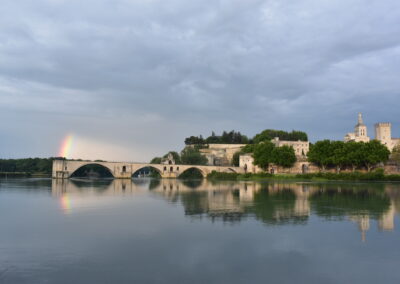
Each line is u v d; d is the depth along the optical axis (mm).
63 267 32156
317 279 29359
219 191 115500
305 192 108375
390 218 56219
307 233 45125
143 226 49750
